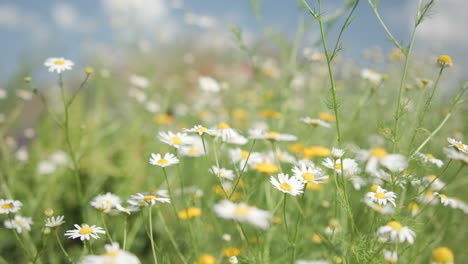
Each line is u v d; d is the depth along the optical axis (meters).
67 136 0.55
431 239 0.54
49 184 0.68
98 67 1.00
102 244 0.59
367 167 0.47
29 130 0.84
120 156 0.80
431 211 0.56
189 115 0.96
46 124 0.81
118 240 0.60
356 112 0.68
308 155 0.59
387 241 0.41
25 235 0.55
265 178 0.52
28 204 0.65
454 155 0.46
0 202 0.49
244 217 0.36
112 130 0.84
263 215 0.37
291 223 0.57
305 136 0.70
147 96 1.05
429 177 0.53
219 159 0.61
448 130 0.70
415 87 0.62
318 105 0.76
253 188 0.51
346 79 0.92
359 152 0.48
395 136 0.47
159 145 0.82
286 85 0.77
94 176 0.71
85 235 0.44
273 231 0.53
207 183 0.63
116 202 0.48
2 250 0.60
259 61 0.95
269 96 0.78
